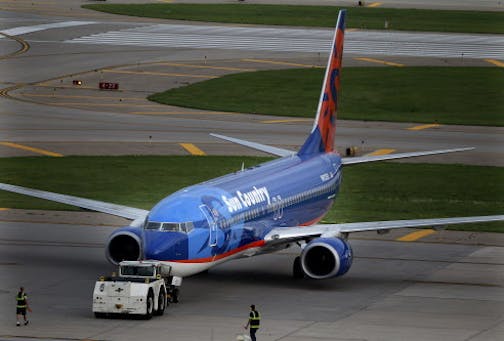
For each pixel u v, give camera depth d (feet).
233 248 634.02
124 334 545.44
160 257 596.70
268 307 614.34
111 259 651.66
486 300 644.27
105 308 572.92
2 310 594.65
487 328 575.79
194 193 634.84
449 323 585.63
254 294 647.97
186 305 615.16
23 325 561.43
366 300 638.53
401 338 551.18
